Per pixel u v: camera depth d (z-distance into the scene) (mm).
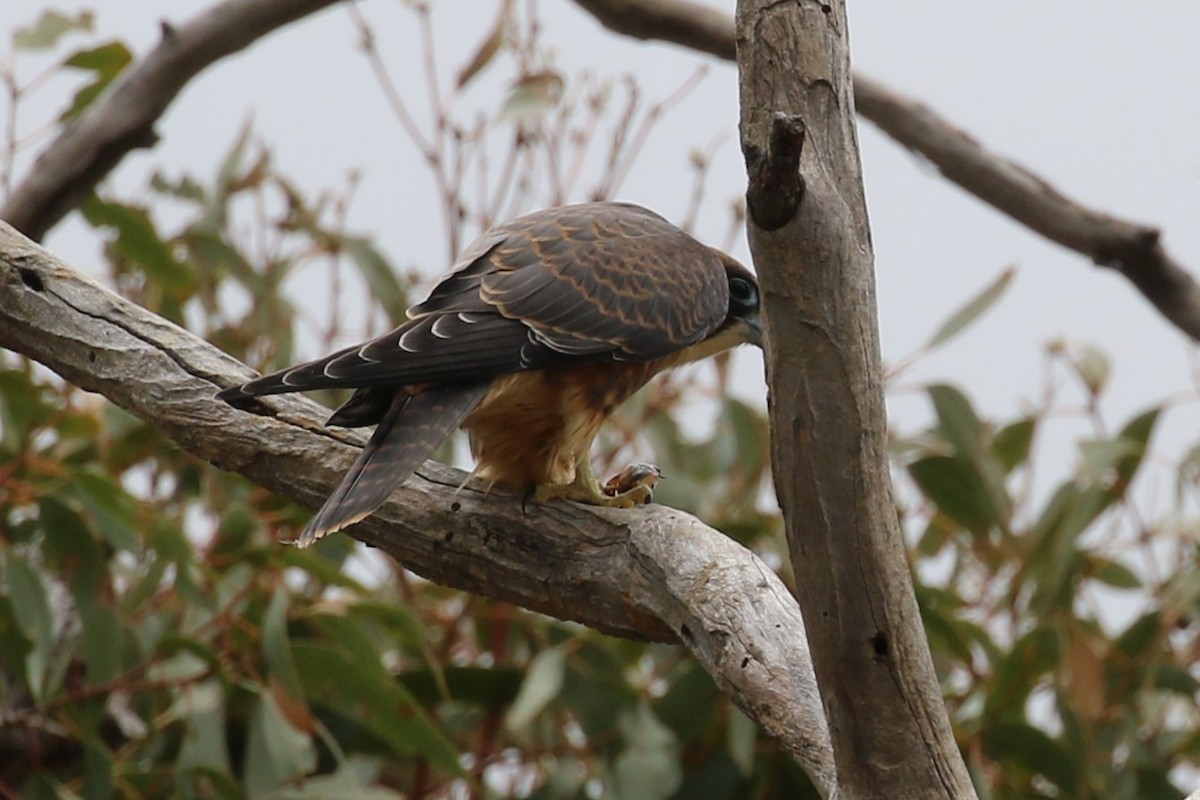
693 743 11000
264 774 10070
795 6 5691
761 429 11789
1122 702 11242
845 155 5762
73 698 10258
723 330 9828
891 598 5961
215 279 12789
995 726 10836
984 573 12109
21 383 11109
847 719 6156
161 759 11195
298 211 12516
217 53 12516
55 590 11234
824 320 5711
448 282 8469
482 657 11758
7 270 8617
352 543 11695
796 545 6004
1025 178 13547
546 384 8297
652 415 12062
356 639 10211
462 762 10938
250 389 7289
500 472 8219
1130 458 11469
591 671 10883
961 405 11375
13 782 10797
